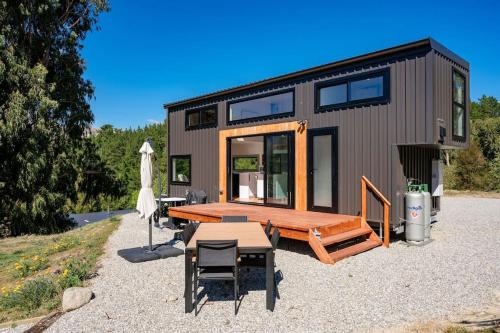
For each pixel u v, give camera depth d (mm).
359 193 7086
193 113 11484
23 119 10539
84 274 4734
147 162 6066
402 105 6469
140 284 4500
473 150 21031
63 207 12523
